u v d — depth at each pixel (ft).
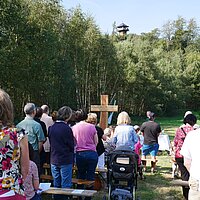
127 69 134.10
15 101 78.48
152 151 32.22
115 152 20.01
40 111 21.72
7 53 68.90
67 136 18.45
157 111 163.43
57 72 91.81
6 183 8.18
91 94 121.19
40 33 79.05
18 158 8.51
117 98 135.74
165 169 34.71
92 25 107.45
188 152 13.16
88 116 21.42
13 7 72.64
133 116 147.84
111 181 20.33
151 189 26.23
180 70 187.52
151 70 147.84
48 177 21.94
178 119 155.02
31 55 76.69
